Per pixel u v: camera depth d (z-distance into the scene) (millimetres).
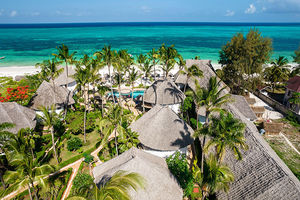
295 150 33094
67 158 29703
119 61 40719
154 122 29109
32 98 39562
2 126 20797
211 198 22969
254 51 57844
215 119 20438
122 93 54844
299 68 59250
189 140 28406
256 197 19125
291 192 17875
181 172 23141
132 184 14461
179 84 56531
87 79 33156
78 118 35938
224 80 61094
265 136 37031
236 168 23109
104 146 32344
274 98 55438
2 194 19031
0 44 161375
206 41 187875
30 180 19250
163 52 51531
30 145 25547
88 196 13398
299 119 41312
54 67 40156
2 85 61562
